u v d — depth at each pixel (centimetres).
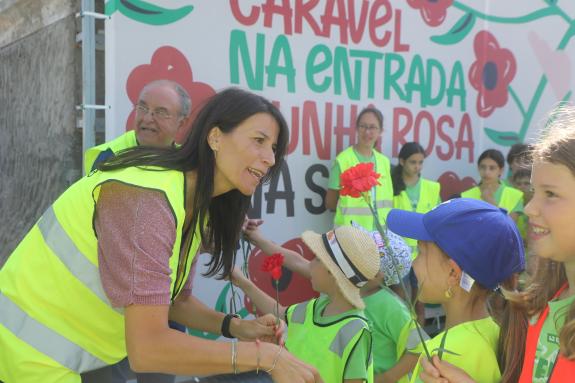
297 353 200
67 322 141
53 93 362
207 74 361
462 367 133
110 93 325
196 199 142
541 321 120
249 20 375
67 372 141
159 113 286
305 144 408
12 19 414
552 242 108
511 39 516
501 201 466
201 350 125
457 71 484
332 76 416
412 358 206
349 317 192
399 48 449
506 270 140
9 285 145
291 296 400
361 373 183
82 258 137
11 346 140
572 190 104
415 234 149
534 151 114
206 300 366
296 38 397
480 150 506
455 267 143
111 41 324
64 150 346
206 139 142
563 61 552
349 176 131
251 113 140
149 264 123
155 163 137
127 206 127
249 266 382
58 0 352
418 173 446
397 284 236
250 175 143
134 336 122
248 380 349
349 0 419
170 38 346
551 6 538
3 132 448
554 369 111
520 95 527
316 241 200
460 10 480
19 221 405
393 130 454
